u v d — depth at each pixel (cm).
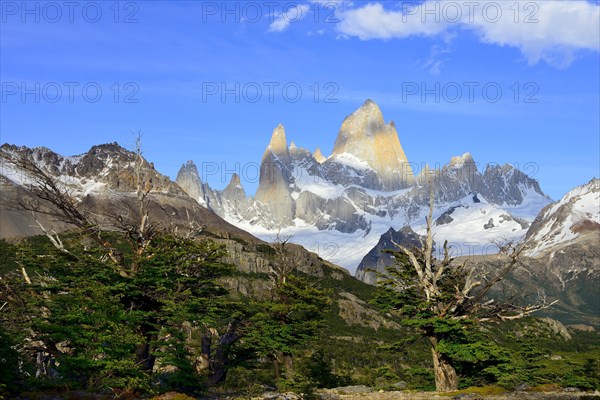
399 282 5944
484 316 5788
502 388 5306
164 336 5019
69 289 4847
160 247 5569
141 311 4938
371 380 7719
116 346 4225
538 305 5641
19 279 5147
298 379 5312
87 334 4206
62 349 4950
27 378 4075
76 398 3819
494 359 5750
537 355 6500
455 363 5994
